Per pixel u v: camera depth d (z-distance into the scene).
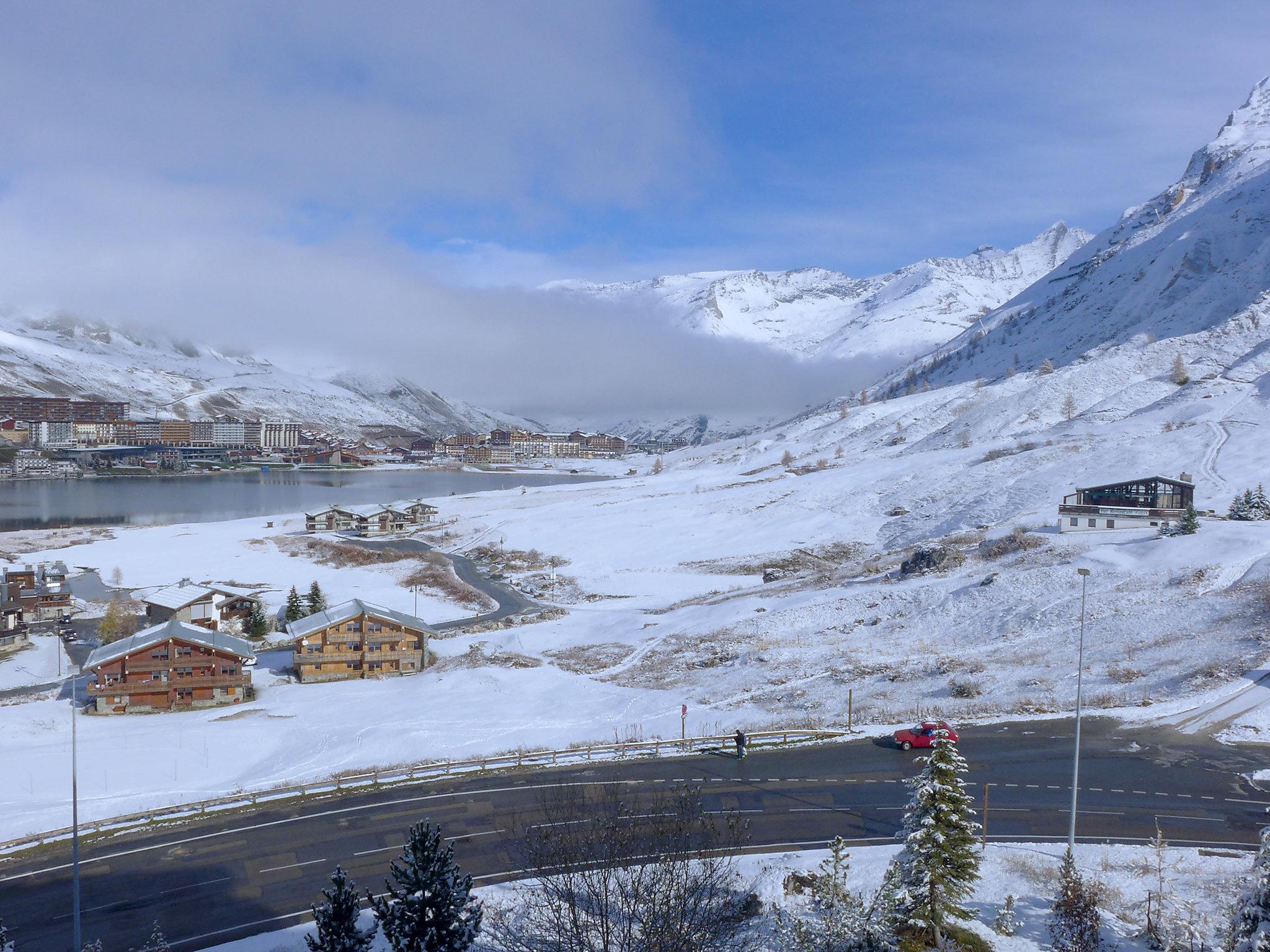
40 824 44.75
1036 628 75.56
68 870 39.88
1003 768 47.41
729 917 29.83
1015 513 131.12
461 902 28.69
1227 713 53.34
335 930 27.92
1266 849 28.17
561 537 165.25
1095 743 50.59
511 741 57.03
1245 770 46.19
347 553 157.12
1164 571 81.94
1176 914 31.52
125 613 108.38
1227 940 27.72
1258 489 107.38
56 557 152.50
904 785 46.53
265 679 83.44
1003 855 37.94
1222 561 80.94
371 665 84.44
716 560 141.00
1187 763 47.31
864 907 30.67
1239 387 190.75
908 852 30.83
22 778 52.41
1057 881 35.47
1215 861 36.78
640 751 52.81
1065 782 45.41
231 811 45.81
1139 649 66.38
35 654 93.88
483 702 69.88
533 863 31.59
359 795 47.31
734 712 63.03
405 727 61.12
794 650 79.56
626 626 101.38
